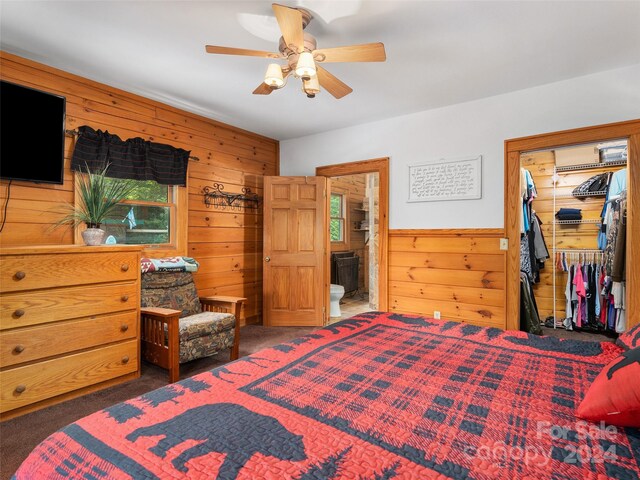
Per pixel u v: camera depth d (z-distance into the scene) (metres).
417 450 0.90
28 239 2.71
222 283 4.23
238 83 3.16
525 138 3.27
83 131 2.98
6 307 2.14
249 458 0.86
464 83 3.15
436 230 3.78
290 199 4.52
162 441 0.93
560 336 4.05
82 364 2.49
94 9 2.14
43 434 2.04
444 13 2.16
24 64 2.70
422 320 2.23
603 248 4.12
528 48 2.56
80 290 2.47
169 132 3.67
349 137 4.40
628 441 0.93
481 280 3.53
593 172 4.37
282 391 1.24
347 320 2.24
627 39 2.43
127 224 3.39
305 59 1.96
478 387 1.27
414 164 3.90
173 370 2.73
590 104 2.99
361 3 2.06
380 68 2.87
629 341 1.57
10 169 2.54
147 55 2.68
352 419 1.05
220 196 4.18
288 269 4.51
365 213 7.39
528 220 4.23
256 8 2.13
